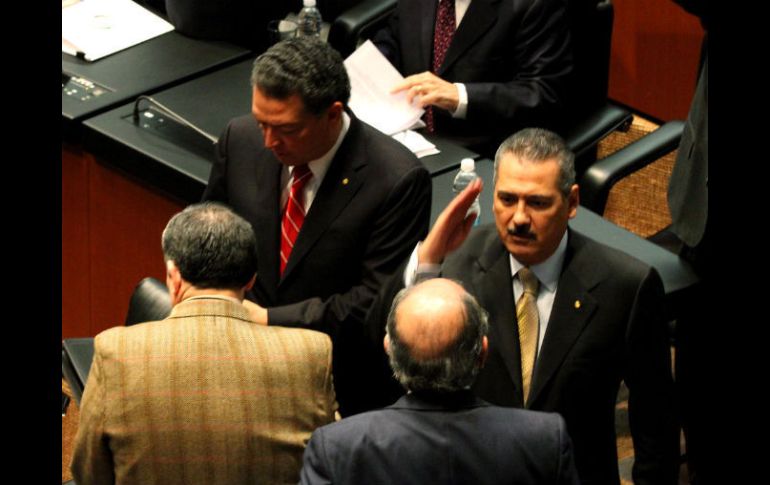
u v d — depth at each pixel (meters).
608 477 7.69
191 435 6.84
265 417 6.93
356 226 8.48
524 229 7.26
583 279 7.51
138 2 12.92
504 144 7.34
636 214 11.50
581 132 11.59
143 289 8.74
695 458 9.76
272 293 8.79
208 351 6.91
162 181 10.43
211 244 7.05
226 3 12.16
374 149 8.55
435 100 10.84
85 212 11.16
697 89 9.52
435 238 7.43
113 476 7.02
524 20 11.13
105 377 6.87
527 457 6.22
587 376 7.50
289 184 8.70
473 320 6.27
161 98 11.23
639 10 13.44
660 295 7.58
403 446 6.18
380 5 12.44
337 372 8.71
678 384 9.77
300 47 8.04
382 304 7.90
